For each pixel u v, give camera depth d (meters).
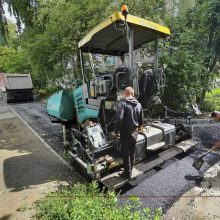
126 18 3.38
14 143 6.72
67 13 8.12
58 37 8.68
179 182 3.76
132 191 3.56
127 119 3.37
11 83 16.56
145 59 5.21
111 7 8.21
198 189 3.55
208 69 8.98
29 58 9.58
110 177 3.54
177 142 5.03
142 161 4.09
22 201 3.46
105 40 4.61
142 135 4.01
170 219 2.90
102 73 5.23
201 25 9.02
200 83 8.18
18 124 9.33
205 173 4.03
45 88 18.08
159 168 4.27
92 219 2.46
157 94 4.41
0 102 17.69
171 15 8.61
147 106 4.45
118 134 3.77
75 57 9.02
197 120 6.89
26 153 5.73
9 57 22.02
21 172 4.54
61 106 5.75
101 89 4.23
